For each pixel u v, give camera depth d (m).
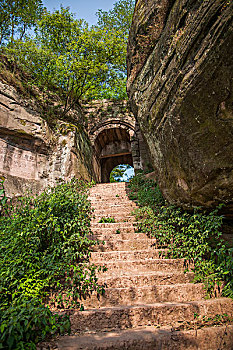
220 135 2.97
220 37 2.54
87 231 4.61
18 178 7.59
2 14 9.69
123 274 3.67
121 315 2.81
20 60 9.27
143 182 8.90
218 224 3.81
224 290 3.34
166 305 2.91
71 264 3.77
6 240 3.93
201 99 3.02
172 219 4.89
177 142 3.87
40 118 8.88
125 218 6.02
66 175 9.05
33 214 4.40
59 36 9.90
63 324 2.60
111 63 10.63
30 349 2.21
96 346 2.33
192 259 4.04
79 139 11.07
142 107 5.40
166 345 2.41
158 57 4.38
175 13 3.64
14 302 2.66
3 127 7.45
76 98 11.01
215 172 3.27
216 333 2.57
